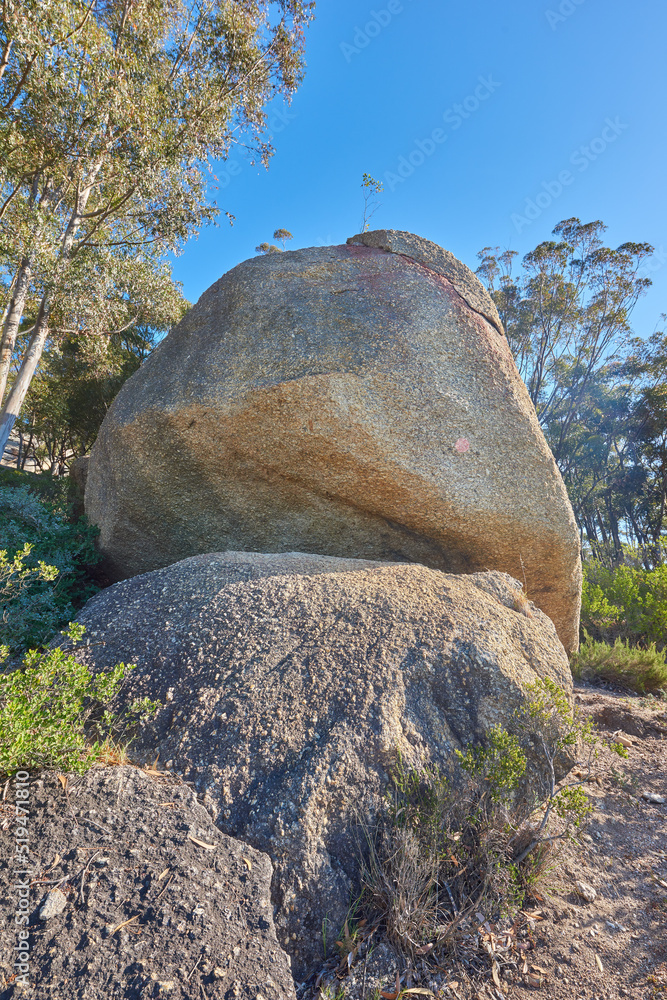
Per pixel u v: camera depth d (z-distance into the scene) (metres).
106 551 6.05
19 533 5.16
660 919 2.66
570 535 5.24
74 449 23.20
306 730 2.84
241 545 5.59
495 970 2.30
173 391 5.25
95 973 1.78
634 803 3.52
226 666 3.19
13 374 17.00
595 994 2.23
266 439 4.97
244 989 1.84
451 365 5.09
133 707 2.91
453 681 3.24
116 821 2.30
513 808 2.95
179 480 5.45
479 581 4.34
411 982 2.20
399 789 2.71
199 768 2.68
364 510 5.17
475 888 2.57
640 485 30.17
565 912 2.64
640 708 5.34
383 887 2.40
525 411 5.25
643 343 27.25
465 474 4.90
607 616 8.05
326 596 3.76
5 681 2.53
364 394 4.77
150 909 2.00
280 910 2.24
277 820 2.46
